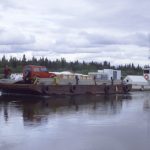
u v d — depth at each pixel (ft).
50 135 43.24
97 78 145.48
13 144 38.22
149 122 55.06
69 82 118.93
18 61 256.11
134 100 100.42
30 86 103.96
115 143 39.63
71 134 44.27
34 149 36.27
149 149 37.01
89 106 78.54
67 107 75.05
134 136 43.70
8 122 52.60
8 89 107.76
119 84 139.44
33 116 59.47
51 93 109.29
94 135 43.91
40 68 113.39
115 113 66.08
